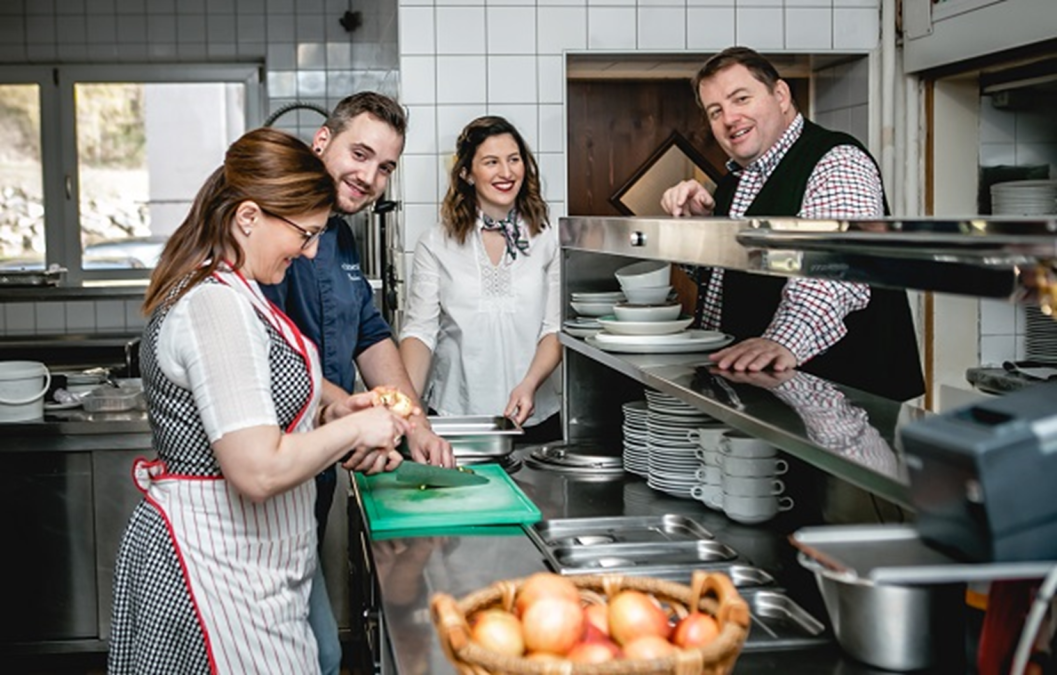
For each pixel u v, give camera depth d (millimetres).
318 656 2305
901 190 3977
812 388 1955
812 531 1122
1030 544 999
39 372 3891
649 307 2574
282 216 1987
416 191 4066
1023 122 3799
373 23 5277
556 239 3691
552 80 4070
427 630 1677
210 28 6543
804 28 4098
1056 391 1113
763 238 1507
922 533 1084
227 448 1847
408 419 2512
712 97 2768
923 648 1465
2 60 6488
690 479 2451
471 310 3609
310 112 6594
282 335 2008
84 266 6691
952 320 3887
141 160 6691
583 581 1402
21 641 3891
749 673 1483
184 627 1962
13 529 3867
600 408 3090
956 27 3592
